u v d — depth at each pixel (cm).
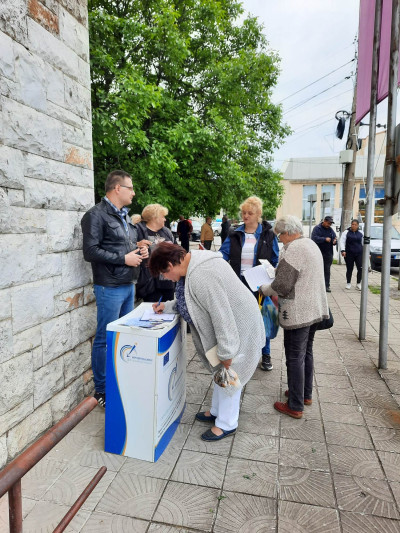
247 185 1030
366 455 251
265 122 1288
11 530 105
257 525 192
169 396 256
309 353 313
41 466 234
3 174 217
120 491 214
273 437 271
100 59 668
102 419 290
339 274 1126
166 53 828
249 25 1098
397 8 355
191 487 218
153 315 266
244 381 254
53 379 271
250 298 249
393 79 366
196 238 2605
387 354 425
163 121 869
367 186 474
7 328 222
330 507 205
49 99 260
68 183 286
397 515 200
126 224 314
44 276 257
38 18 246
